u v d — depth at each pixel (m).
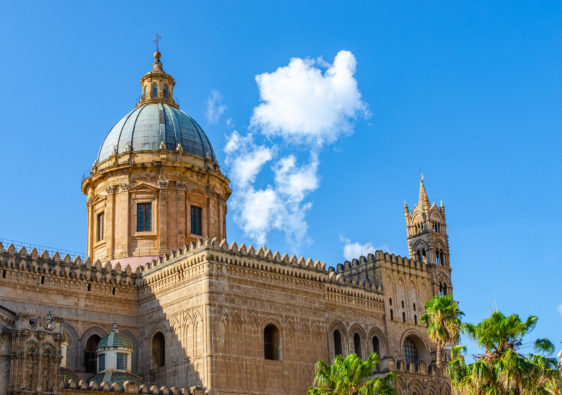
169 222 82.62
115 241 82.19
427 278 91.50
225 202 91.25
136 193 83.44
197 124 93.19
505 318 52.09
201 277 66.31
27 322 53.75
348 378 57.78
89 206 87.56
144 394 59.22
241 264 68.50
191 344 65.62
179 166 84.38
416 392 77.75
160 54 97.06
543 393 49.34
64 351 63.34
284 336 70.00
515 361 48.88
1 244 65.00
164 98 94.00
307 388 70.19
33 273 66.44
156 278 71.81
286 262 72.69
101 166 86.50
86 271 70.31
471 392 50.81
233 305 66.69
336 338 79.44
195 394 61.41
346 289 81.44
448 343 66.31
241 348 65.94
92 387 56.31
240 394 64.38
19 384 51.72
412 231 95.69
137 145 86.12
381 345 83.38
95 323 69.62
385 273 86.75
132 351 66.69
